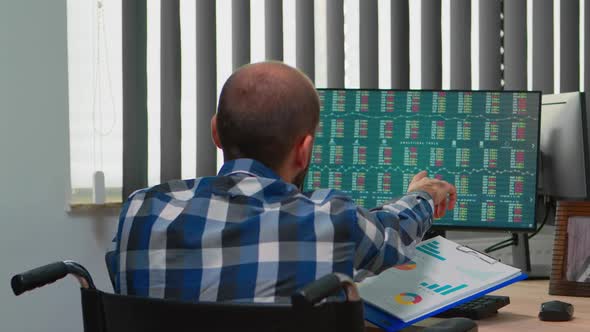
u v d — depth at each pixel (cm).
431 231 199
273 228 104
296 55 275
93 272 246
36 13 238
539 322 142
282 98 111
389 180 197
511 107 196
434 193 138
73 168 251
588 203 175
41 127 239
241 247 103
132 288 107
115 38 256
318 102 116
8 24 234
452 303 137
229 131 113
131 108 251
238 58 268
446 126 197
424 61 286
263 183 109
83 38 252
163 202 111
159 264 106
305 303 82
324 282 85
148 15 258
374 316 135
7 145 234
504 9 297
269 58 273
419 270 149
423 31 286
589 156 204
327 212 106
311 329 90
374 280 146
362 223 110
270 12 271
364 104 198
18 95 235
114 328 102
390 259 115
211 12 262
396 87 283
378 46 283
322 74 283
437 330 107
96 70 254
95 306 104
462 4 289
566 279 173
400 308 135
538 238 248
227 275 102
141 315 97
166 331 95
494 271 147
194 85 264
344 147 198
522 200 195
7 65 234
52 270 106
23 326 237
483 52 295
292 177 116
